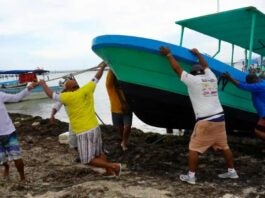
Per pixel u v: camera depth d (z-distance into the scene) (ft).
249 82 24.61
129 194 19.58
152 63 24.35
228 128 30.19
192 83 20.65
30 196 19.90
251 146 30.89
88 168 24.71
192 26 29.55
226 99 26.89
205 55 24.81
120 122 28.78
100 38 24.08
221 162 25.73
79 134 21.15
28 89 21.30
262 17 26.50
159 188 20.57
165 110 26.45
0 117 21.21
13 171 24.98
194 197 19.10
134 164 25.85
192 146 21.04
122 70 25.08
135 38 23.63
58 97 20.99
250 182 21.49
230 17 26.89
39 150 31.35
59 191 20.54
